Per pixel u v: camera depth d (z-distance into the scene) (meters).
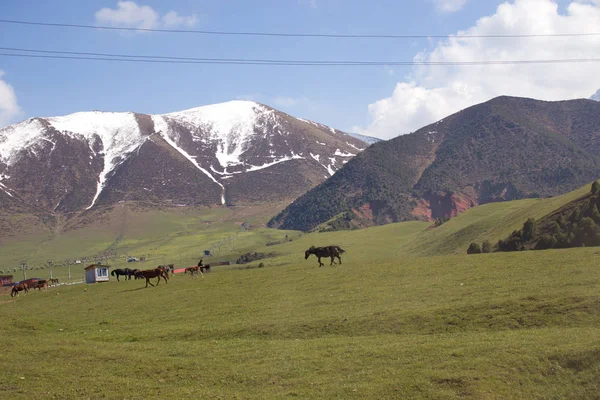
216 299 41.56
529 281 31.64
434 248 127.75
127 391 20.09
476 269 39.53
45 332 35.00
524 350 19.66
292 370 21.27
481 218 146.00
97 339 31.67
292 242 192.38
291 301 36.88
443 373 18.81
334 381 19.61
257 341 27.03
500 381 17.94
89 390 20.25
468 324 25.17
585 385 17.05
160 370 22.72
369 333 26.36
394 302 31.64
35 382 21.39
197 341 28.56
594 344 18.89
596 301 24.33
